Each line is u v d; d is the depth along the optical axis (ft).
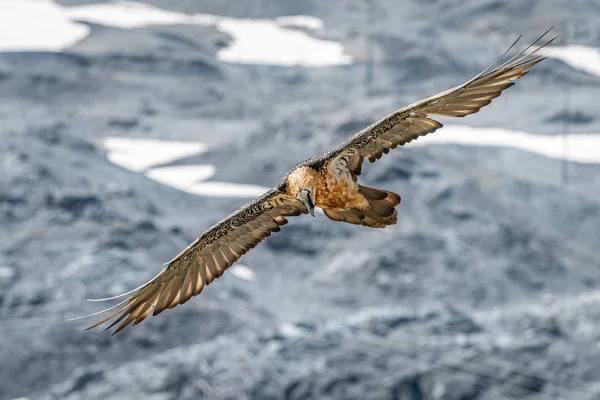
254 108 363.15
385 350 140.97
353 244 225.76
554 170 294.05
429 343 145.18
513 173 285.84
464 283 211.20
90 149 287.89
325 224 235.40
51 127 306.76
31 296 173.88
